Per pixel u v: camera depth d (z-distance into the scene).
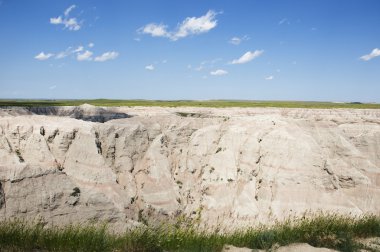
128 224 26.47
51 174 28.31
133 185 42.84
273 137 44.50
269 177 41.28
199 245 9.56
